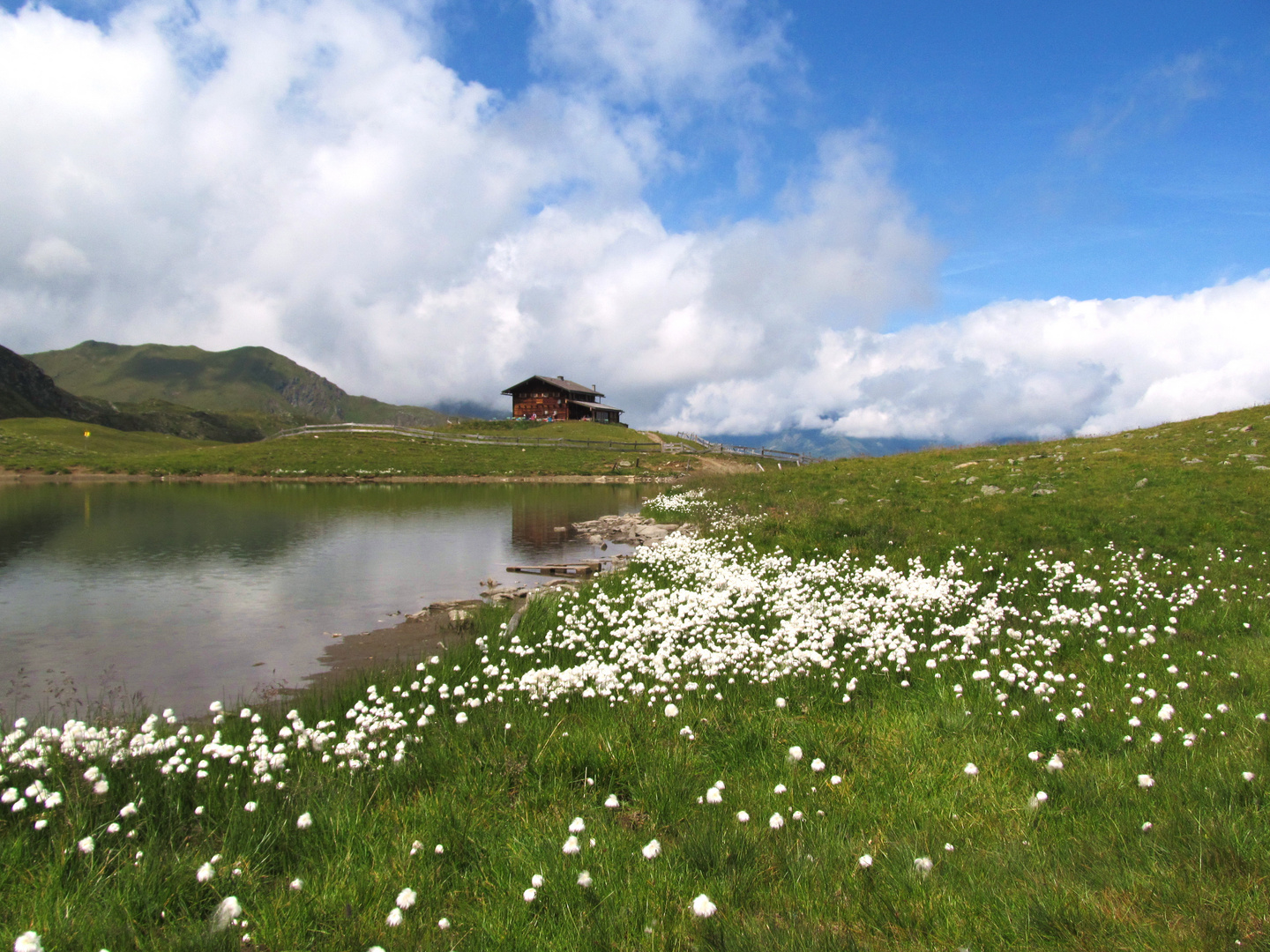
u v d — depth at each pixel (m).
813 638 10.16
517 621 13.05
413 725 8.09
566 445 82.56
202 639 13.62
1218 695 7.79
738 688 8.66
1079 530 17.81
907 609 11.83
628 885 4.66
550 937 4.22
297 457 67.38
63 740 6.50
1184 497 19.22
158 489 46.66
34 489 45.19
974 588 13.29
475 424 104.50
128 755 6.62
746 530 21.95
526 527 30.39
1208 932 3.96
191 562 21.50
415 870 4.94
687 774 6.32
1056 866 4.75
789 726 7.34
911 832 5.27
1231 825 4.96
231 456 67.12
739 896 4.57
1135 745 6.60
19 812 5.65
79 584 18.33
